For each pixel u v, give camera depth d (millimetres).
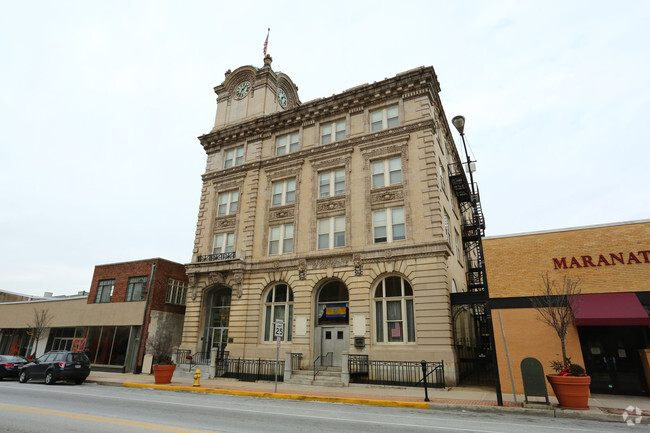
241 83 32312
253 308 24094
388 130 23281
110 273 31109
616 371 15000
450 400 13492
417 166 21953
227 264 25469
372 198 22656
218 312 26719
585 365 15414
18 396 13992
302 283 22859
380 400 13500
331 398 14203
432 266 19594
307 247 23703
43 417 9711
